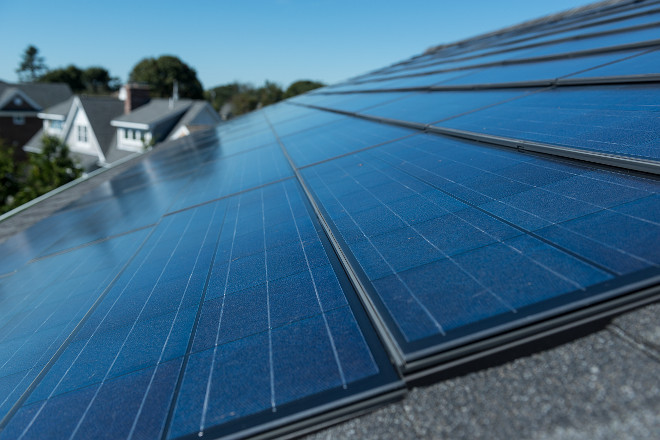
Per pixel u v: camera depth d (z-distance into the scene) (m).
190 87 121.00
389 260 2.29
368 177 4.02
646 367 1.43
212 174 7.27
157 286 3.14
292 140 8.02
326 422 1.62
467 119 4.93
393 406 1.64
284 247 3.08
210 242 3.76
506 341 1.60
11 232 8.60
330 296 2.25
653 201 2.04
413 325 1.73
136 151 44.22
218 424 1.65
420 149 4.44
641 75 4.01
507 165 3.17
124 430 1.78
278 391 1.72
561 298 1.61
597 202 2.20
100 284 3.68
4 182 34.47
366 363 1.73
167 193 6.85
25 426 2.03
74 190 11.46
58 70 135.62
